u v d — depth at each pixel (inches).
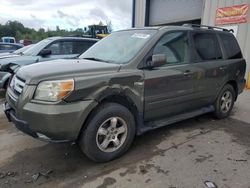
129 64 140.9
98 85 125.1
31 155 143.6
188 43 173.8
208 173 127.0
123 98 137.9
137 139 167.0
